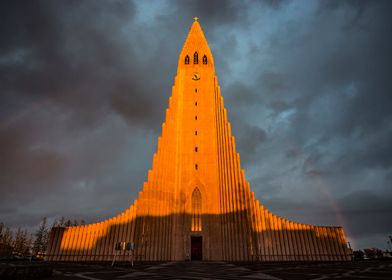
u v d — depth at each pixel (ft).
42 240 286.05
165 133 185.88
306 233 166.91
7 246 280.31
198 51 220.43
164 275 73.20
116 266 109.09
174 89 204.54
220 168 179.63
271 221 167.63
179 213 167.02
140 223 161.07
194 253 161.99
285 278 63.72
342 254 164.14
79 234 169.58
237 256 156.56
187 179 176.35
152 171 173.17
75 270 88.48
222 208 168.86
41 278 60.13
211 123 192.54
